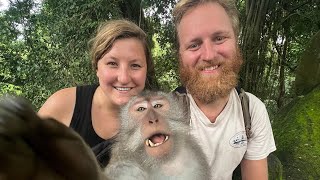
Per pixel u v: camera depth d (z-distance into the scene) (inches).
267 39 73.9
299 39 83.4
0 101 4.8
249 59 71.5
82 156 5.0
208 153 20.5
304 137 41.8
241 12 75.5
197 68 20.4
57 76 66.8
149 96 20.5
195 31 20.2
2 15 73.8
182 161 19.0
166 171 18.7
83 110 21.2
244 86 72.7
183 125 19.9
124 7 70.9
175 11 21.7
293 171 37.9
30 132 4.6
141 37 22.3
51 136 4.8
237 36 21.9
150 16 74.4
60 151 4.8
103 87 21.4
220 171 20.8
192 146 19.7
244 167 21.9
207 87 20.0
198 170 19.1
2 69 75.7
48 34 69.6
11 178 4.3
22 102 4.8
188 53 20.8
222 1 20.8
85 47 64.6
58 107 21.2
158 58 73.7
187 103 21.1
